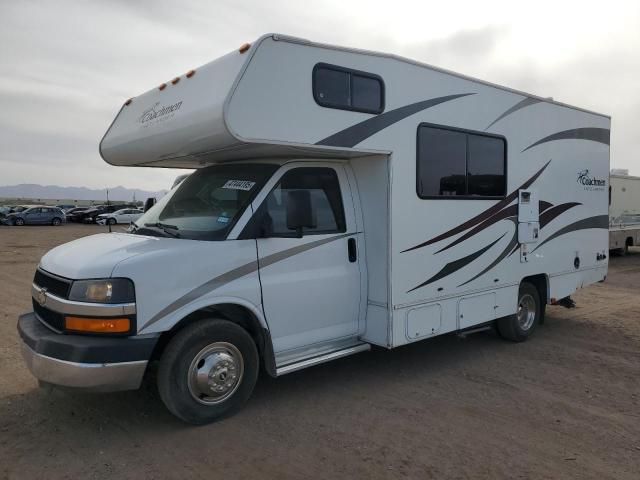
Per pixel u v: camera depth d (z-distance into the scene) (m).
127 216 41.03
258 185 4.46
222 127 3.88
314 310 4.69
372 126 4.71
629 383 5.29
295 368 4.47
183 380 3.94
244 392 4.29
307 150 4.44
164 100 4.80
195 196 4.82
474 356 6.16
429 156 5.25
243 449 3.76
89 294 3.67
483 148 5.89
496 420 4.34
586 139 7.59
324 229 4.80
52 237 26.45
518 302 6.59
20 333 4.11
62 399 4.56
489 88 5.93
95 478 3.35
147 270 3.76
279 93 4.11
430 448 3.83
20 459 3.57
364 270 5.07
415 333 5.18
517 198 6.39
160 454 3.66
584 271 7.72
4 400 4.54
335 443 3.88
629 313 8.79
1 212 39.19
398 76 4.93
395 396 4.84
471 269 5.80
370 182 5.02
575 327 7.75
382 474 3.46
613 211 17.73
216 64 4.29
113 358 3.62
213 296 4.04
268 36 4.05
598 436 4.07
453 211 5.52
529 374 5.54
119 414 4.28
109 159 5.84
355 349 4.95
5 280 11.68
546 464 3.63
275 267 4.42
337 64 4.46
